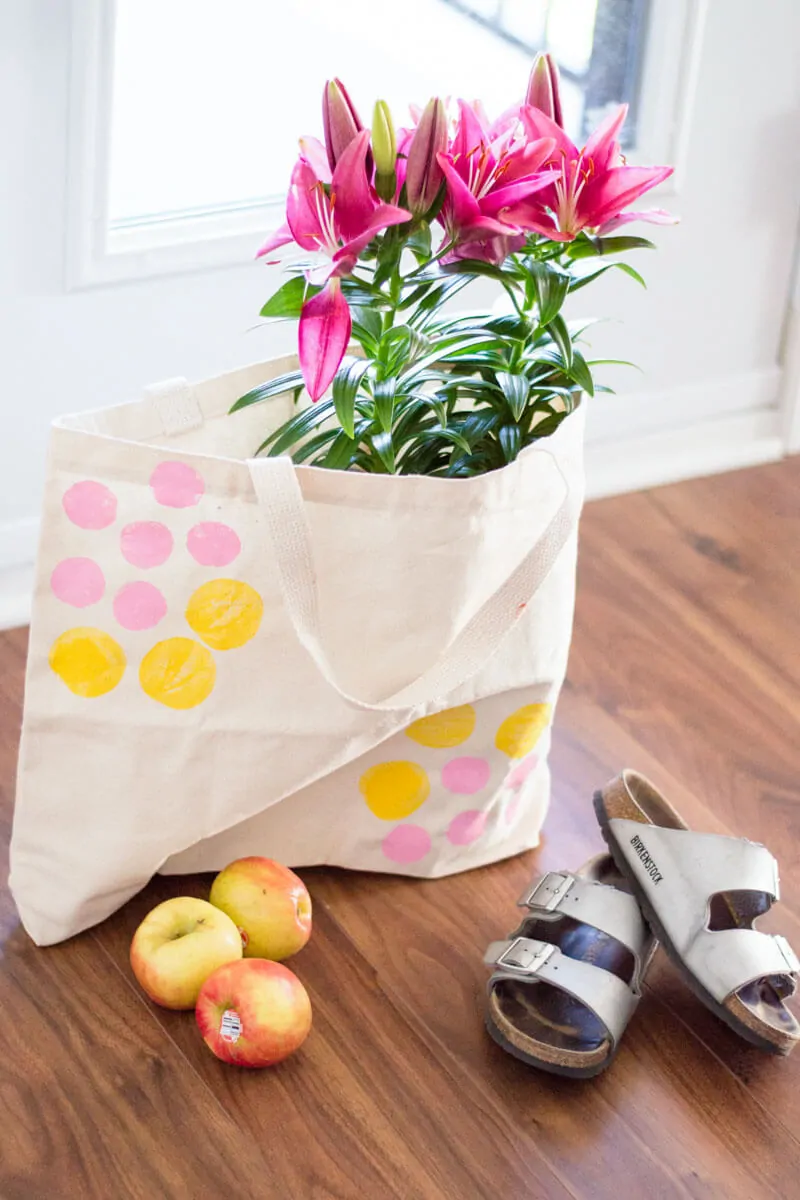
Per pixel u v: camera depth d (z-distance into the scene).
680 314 2.06
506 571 1.32
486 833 1.49
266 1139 1.25
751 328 2.13
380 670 1.32
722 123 1.93
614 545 2.00
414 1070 1.31
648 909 1.37
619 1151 1.26
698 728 1.71
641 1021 1.38
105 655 1.28
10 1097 1.26
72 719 1.31
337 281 1.17
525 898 1.39
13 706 1.66
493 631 1.29
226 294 1.74
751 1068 1.34
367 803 1.43
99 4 1.47
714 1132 1.28
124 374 1.73
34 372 1.67
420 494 1.22
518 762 1.44
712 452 2.17
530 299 1.29
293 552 1.19
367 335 1.28
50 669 1.29
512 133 1.23
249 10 1.68
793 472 2.18
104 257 1.63
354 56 1.79
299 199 1.16
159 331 1.72
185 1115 1.26
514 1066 1.33
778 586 1.95
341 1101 1.28
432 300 1.28
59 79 1.50
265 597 1.26
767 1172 1.25
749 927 1.40
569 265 1.28
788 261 2.10
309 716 1.33
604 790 1.45
